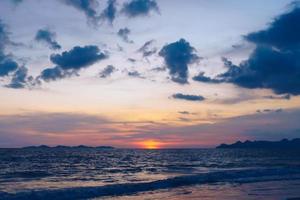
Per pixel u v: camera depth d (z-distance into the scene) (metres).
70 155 127.31
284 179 37.34
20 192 25.94
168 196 25.80
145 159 99.94
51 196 24.73
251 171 42.31
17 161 79.75
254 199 24.28
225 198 24.72
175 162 82.19
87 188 27.39
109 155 134.75
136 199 24.41
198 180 35.66
